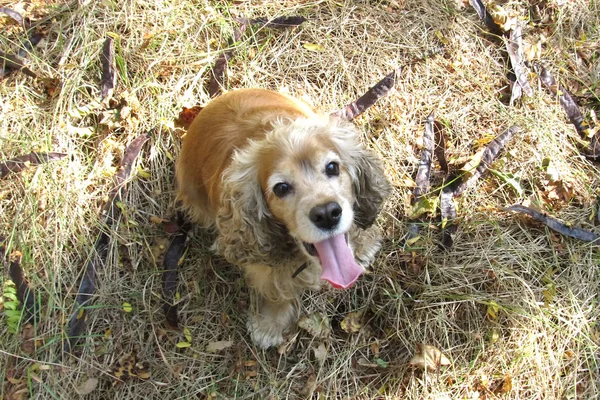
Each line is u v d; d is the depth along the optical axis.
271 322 1.00
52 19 1.17
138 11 1.18
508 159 1.14
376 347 1.00
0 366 0.93
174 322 0.99
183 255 1.03
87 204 1.03
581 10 1.31
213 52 1.18
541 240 1.07
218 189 0.92
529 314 0.99
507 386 0.96
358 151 0.90
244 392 0.96
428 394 0.96
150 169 1.08
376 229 1.03
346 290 1.04
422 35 1.24
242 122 0.95
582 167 1.15
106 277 1.00
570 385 0.96
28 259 0.98
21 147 1.06
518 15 1.29
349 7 1.26
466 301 1.01
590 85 1.24
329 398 0.97
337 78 1.20
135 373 0.96
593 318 1.00
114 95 1.12
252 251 0.89
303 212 0.81
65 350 0.95
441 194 1.09
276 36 1.23
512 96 1.20
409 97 1.19
